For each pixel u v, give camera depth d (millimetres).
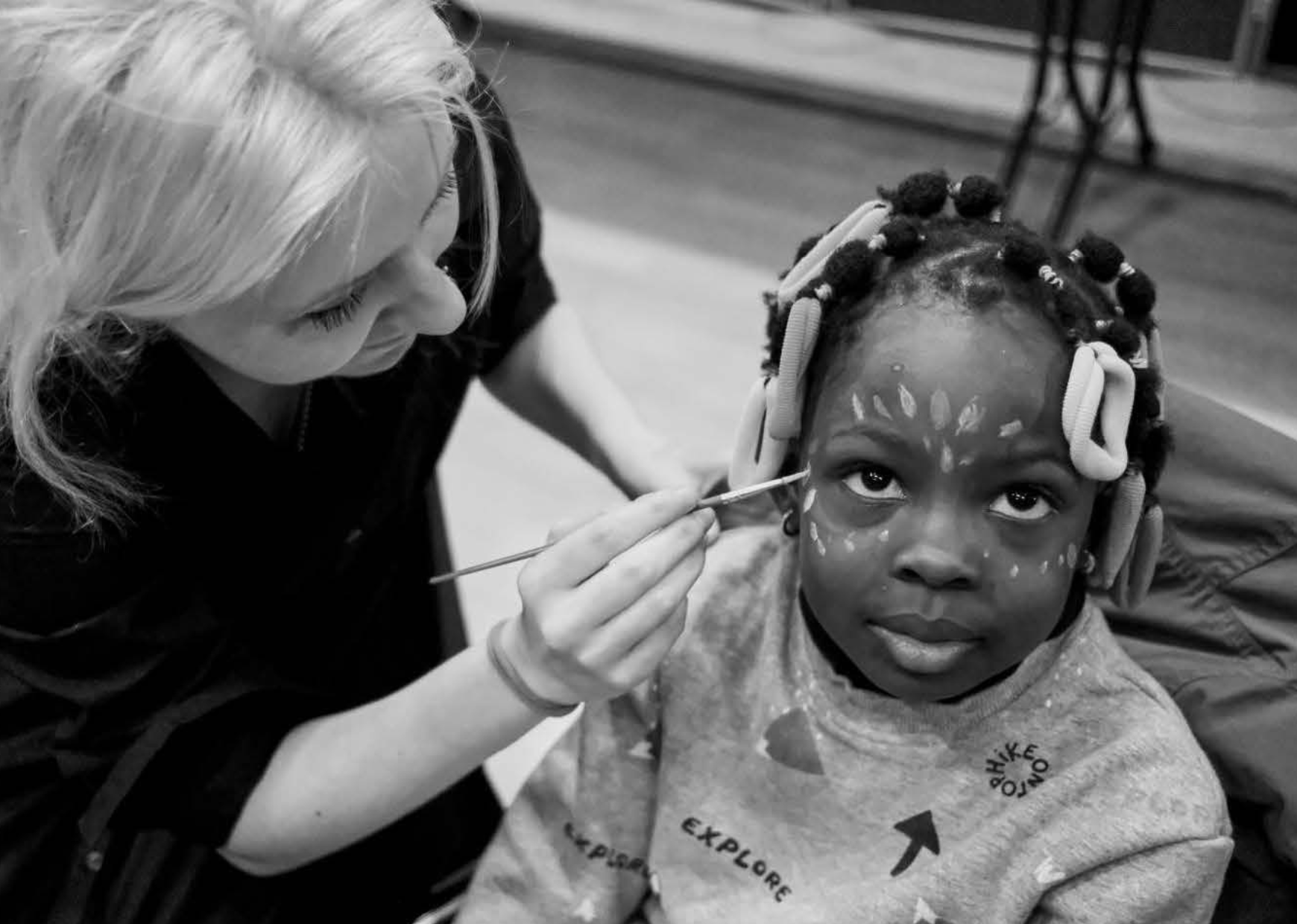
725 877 805
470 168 860
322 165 566
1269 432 858
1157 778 717
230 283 586
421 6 625
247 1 564
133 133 549
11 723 766
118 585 749
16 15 546
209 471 806
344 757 779
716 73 2803
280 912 926
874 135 2740
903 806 764
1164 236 2367
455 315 711
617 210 2611
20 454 673
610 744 846
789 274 752
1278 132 2436
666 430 2041
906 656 692
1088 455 650
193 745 788
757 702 812
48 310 598
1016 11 2619
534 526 1912
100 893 867
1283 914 796
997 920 737
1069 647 747
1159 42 2508
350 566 946
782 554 833
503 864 864
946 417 662
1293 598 825
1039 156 2545
